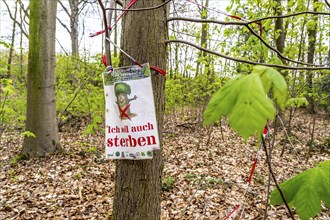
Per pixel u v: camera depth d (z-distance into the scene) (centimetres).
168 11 158
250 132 56
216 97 68
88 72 793
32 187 461
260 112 58
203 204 384
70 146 701
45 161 575
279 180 465
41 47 590
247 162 576
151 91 145
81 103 789
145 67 144
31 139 602
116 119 149
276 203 88
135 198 155
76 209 385
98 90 781
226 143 743
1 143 735
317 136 809
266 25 383
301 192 79
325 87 822
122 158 148
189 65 834
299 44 535
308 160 582
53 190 446
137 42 149
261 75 70
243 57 468
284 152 642
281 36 554
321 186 77
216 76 726
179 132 892
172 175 496
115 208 162
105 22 143
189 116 1110
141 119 145
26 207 395
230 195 407
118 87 148
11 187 464
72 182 473
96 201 405
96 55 751
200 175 489
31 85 595
